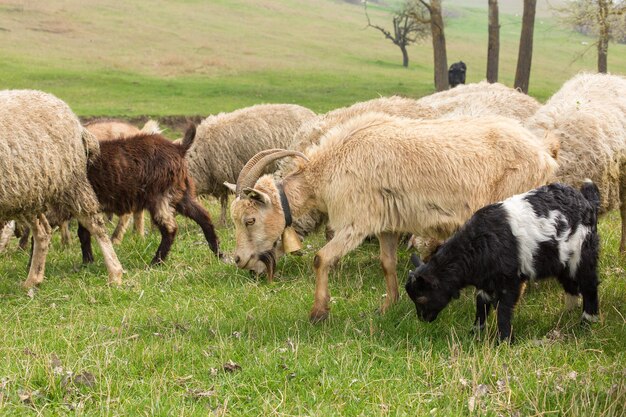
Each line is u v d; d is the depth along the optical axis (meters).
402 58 57.69
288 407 4.93
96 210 8.51
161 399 5.02
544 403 4.72
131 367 5.57
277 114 11.73
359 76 46.97
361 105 9.20
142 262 9.30
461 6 94.00
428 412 4.77
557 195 6.02
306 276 8.16
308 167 6.89
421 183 6.53
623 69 53.00
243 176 7.07
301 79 44.69
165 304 7.43
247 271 8.30
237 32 63.25
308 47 59.59
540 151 6.74
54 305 7.45
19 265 9.45
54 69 42.50
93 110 31.06
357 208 6.61
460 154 6.55
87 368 5.54
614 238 9.31
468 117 6.99
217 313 7.00
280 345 5.98
